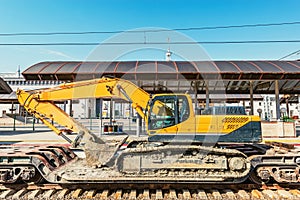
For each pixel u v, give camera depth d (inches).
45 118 251.4
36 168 219.0
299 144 494.6
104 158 244.2
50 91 241.9
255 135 223.1
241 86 809.5
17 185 217.0
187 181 208.4
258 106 1505.9
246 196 203.0
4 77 1477.6
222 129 223.6
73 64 634.2
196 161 217.5
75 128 243.0
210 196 203.3
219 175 212.2
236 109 233.5
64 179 212.2
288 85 800.3
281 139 590.9
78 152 393.7
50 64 636.7
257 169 226.1
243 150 272.7
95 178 207.2
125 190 213.6
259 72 573.3
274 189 219.9
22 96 242.8
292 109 1643.7
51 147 291.7
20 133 751.7
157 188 216.2
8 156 220.2
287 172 222.2
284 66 614.9
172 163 217.6
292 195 205.3
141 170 217.8
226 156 220.8
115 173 222.7
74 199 195.9
